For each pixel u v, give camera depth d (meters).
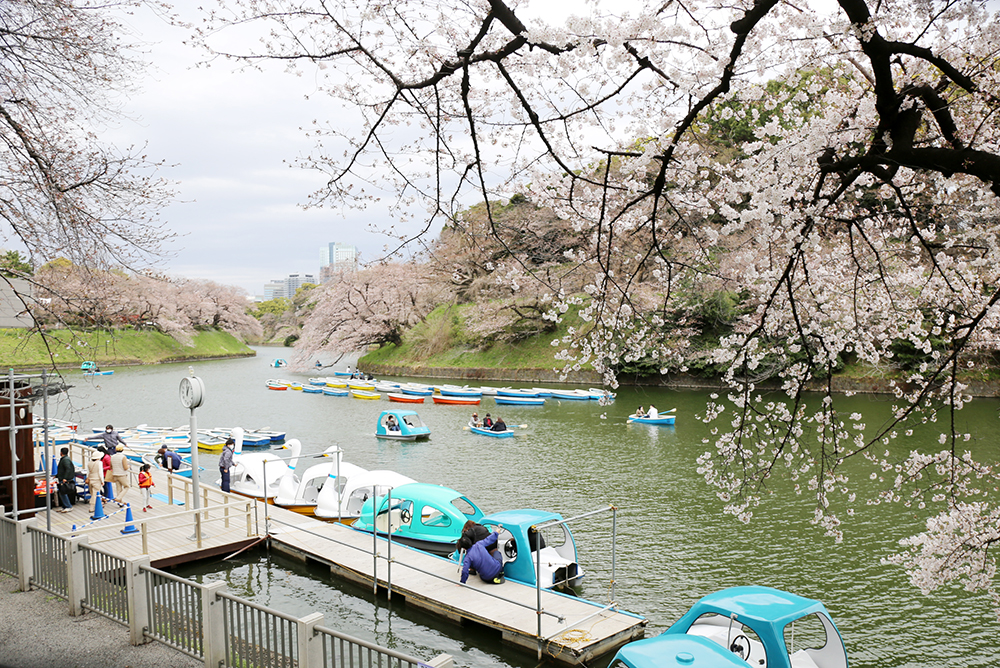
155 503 19.05
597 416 39.00
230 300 107.38
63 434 30.91
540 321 62.00
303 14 7.58
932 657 11.45
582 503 20.69
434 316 71.25
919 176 9.27
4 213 10.61
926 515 18.84
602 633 11.33
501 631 11.79
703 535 17.62
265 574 15.06
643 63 6.97
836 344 9.80
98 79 10.41
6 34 9.66
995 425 30.33
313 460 27.92
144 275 12.98
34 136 10.82
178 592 9.15
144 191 11.27
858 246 10.83
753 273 9.13
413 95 7.79
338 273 71.25
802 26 6.88
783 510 19.58
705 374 49.66
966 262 9.97
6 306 12.91
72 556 10.31
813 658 9.80
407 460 27.55
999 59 7.97
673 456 27.45
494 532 13.81
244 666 8.44
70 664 8.77
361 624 12.72
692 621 9.90
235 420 39.09
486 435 33.31
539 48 7.62
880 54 6.04
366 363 72.88
